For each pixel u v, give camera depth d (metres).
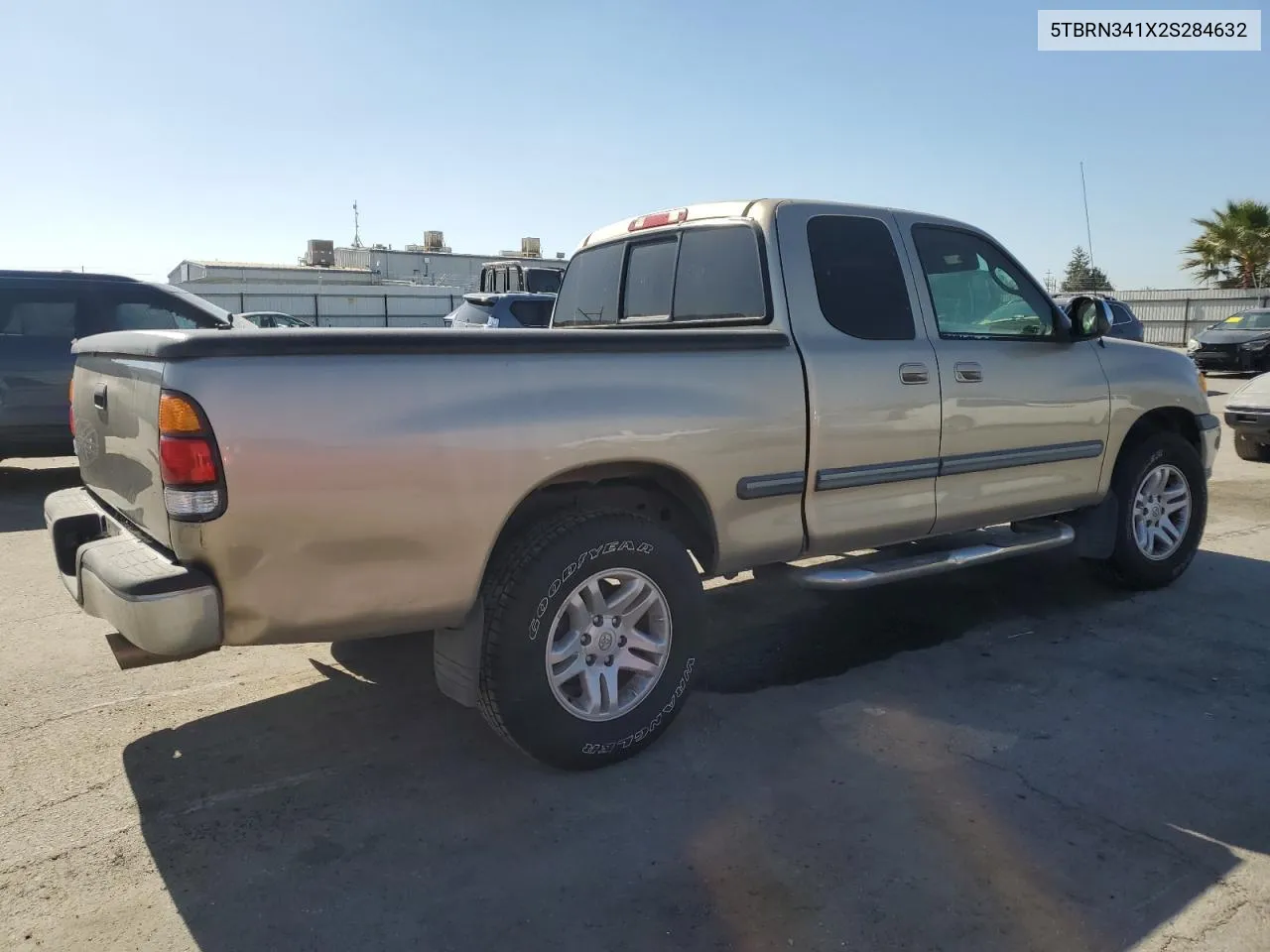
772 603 5.29
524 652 3.17
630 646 3.46
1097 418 4.96
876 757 3.48
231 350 2.74
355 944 2.48
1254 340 19.95
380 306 35.50
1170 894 2.66
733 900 2.65
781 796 3.21
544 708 3.22
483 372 3.08
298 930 2.54
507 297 14.68
